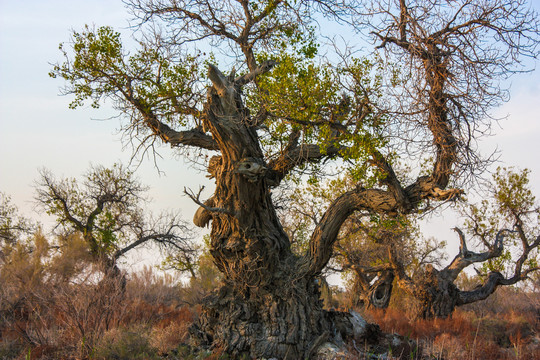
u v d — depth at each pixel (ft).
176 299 81.61
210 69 41.39
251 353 44.68
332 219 47.24
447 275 80.23
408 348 48.91
